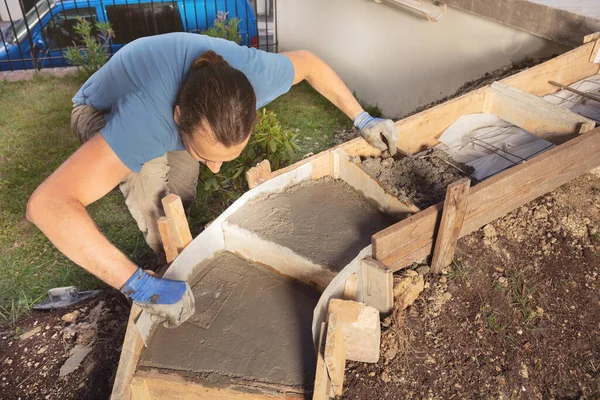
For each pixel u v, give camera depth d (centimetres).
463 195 189
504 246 233
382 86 527
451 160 262
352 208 233
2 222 365
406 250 197
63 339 262
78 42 703
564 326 208
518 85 295
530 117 262
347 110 246
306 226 221
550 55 334
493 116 288
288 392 173
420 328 204
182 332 197
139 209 243
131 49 185
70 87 609
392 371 190
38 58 670
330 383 169
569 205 249
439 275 217
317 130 495
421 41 450
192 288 216
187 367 184
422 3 414
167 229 200
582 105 290
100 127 210
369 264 184
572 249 233
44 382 243
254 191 234
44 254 334
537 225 241
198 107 151
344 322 173
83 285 307
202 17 703
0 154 455
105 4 678
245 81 158
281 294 213
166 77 175
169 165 264
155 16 693
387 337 196
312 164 248
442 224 194
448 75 430
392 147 248
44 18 685
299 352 188
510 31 358
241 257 232
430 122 274
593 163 241
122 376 174
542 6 322
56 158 450
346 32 559
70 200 156
